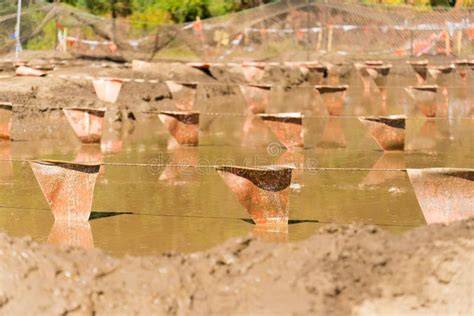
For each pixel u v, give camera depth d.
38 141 19.70
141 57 39.44
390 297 8.31
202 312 8.26
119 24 41.25
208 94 29.12
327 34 44.09
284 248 9.07
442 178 11.40
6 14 34.47
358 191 14.43
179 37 42.03
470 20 39.88
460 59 37.25
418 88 23.80
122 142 19.84
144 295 8.46
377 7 43.31
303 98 30.64
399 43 42.41
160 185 14.91
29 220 12.55
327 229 9.50
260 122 23.61
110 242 11.43
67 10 39.09
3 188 14.66
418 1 44.56
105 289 8.56
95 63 33.44
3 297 8.50
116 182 15.12
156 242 11.41
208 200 13.80
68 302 8.39
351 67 37.12
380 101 29.30
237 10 47.47
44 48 37.78
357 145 19.66
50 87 23.06
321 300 8.24
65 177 12.34
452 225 9.51
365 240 9.09
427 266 8.59
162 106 24.73
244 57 41.72
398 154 18.31
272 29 43.59
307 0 43.03
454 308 8.15
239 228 12.09
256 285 8.52
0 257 8.94
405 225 12.26
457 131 21.86
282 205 12.13
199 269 8.80
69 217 12.42
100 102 22.89
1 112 19.23
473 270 8.45
